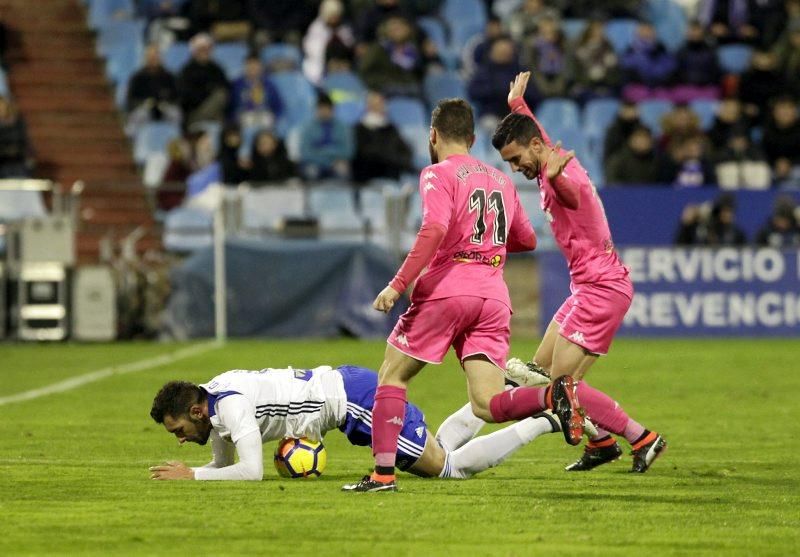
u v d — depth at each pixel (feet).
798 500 79.25
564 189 85.97
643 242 229.45
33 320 220.43
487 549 64.08
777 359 190.49
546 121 269.23
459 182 80.23
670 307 228.22
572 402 76.07
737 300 229.25
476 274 80.43
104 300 221.46
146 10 294.25
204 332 221.25
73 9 290.56
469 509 75.25
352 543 65.46
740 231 229.86
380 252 222.69
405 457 86.53
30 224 220.43
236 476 85.61
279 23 290.76
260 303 220.84
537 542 65.82
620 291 90.99
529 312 226.58
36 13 287.69
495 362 80.59
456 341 81.87
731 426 120.47
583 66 279.49
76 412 129.49
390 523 70.85
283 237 225.35
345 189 238.07
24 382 158.30
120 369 172.35
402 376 81.35
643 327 228.22
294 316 221.25
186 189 233.35
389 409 81.41
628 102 250.57
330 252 221.46
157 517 72.38
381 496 79.87
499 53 265.75
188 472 85.66
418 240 78.02
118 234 230.48
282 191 236.84
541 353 95.14
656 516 73.31
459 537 67.10
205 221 234.38
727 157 254.27
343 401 87.56
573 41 282.77
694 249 228.22
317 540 66.23
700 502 78.33
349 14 293.23
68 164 262.47
